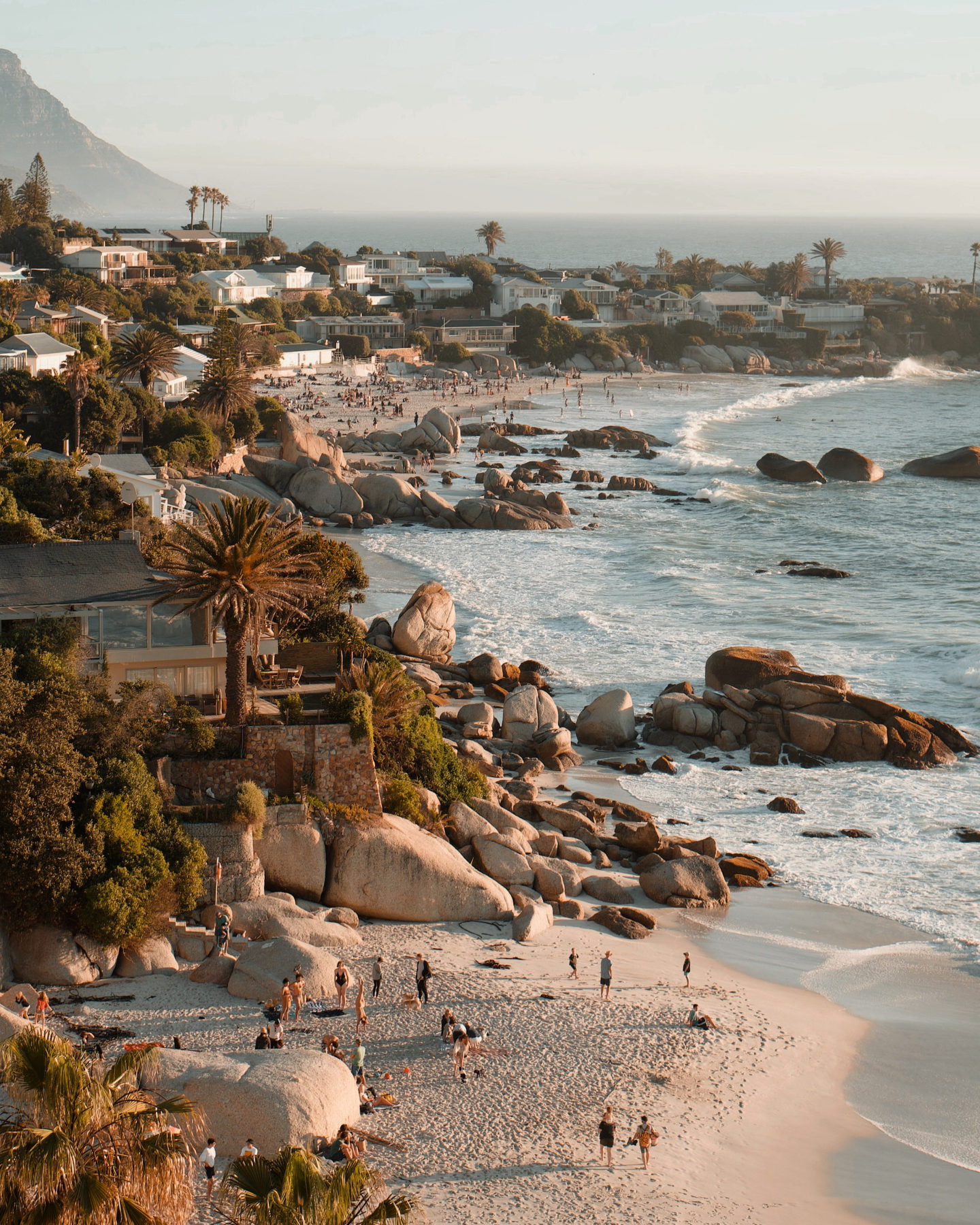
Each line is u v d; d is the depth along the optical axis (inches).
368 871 1601.9
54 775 1380.4
